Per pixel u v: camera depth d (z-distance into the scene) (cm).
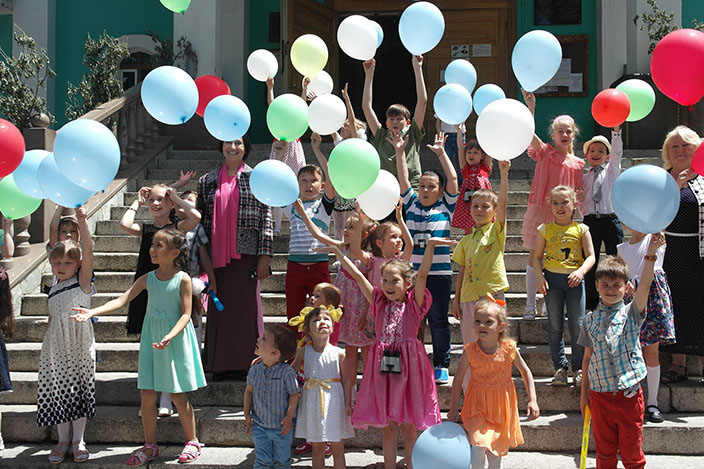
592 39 1109
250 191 473
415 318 389
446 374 447
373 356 384
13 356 506
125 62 1202
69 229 469
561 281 441
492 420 370
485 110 367
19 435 442
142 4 1186
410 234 466
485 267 426
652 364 418
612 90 485
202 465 400
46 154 412
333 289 412
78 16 1193
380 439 423
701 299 437
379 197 390
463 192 528
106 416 440
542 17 1120
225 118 420
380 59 1321
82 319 387
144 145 877
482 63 1123
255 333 469
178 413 422
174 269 420
